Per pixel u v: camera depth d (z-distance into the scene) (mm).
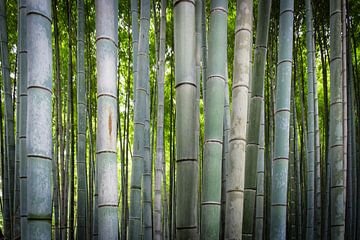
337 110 2924
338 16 3004
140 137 4156
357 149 5391
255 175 2639
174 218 6508
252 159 2641
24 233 3137
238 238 2258
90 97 6160
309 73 4676
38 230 1933
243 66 2346
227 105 4242
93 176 6258
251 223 2605
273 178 2740
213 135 2242
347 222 4164
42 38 1998
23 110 3344
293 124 5812
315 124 4918
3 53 4457
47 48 2016
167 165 9227
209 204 2211
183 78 2135
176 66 2170
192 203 2074
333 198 2865
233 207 2275
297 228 5906
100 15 2291
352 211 4406
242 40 2357
